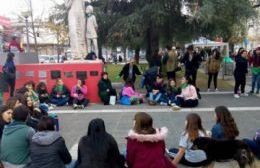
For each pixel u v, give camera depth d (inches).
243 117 474.6
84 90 596.1
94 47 726.5
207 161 248.2
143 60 2460.6
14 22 1696.6
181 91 570.6
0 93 573.3
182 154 268.8
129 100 603.5
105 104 608.1
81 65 636.1
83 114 525.3
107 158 209.6
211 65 728.3
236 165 269.6
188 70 701.3
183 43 1052.5
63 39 1941.4
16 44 751.1
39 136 214.4
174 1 916.0
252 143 282.2
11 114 244.5
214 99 636.1
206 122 447.2
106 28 953.5
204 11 797.2
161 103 588.7
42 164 207.5
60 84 612.4
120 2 953.5
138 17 881.5
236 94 657.0
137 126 227.5
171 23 942.4
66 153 217.8
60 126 445.7
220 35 938.1
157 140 223.6
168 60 713.0
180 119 469.1
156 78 606.5
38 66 652.7
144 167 220.2
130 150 224.8
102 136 212.1
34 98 401.1
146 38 990.4
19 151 220.2
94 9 935.7
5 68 619.5
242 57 655.1
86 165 204.8
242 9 845.2
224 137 248.7
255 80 685.3
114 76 1188.5
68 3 688.4
